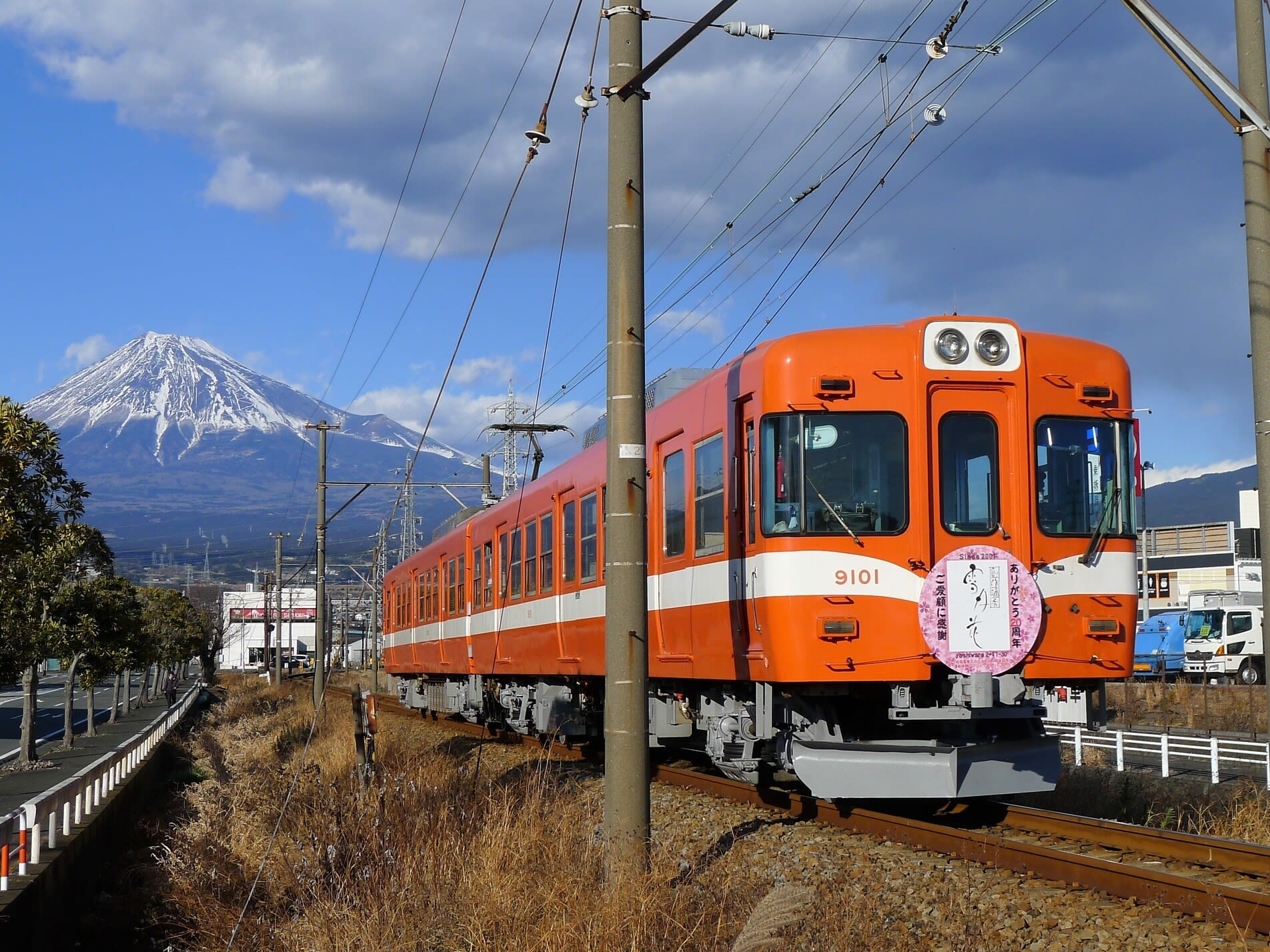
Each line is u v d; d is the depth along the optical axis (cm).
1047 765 977
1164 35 852
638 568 776
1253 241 896
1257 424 895
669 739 1481
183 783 2128
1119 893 702
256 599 11956
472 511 2505
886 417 952
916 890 734
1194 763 1831
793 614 931
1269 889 694
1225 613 3803
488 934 673
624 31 788
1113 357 1005
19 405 1332
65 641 2527
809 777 973
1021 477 955
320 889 816
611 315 789
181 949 853
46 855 923
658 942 607
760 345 1023
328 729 2298
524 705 1933
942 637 924
